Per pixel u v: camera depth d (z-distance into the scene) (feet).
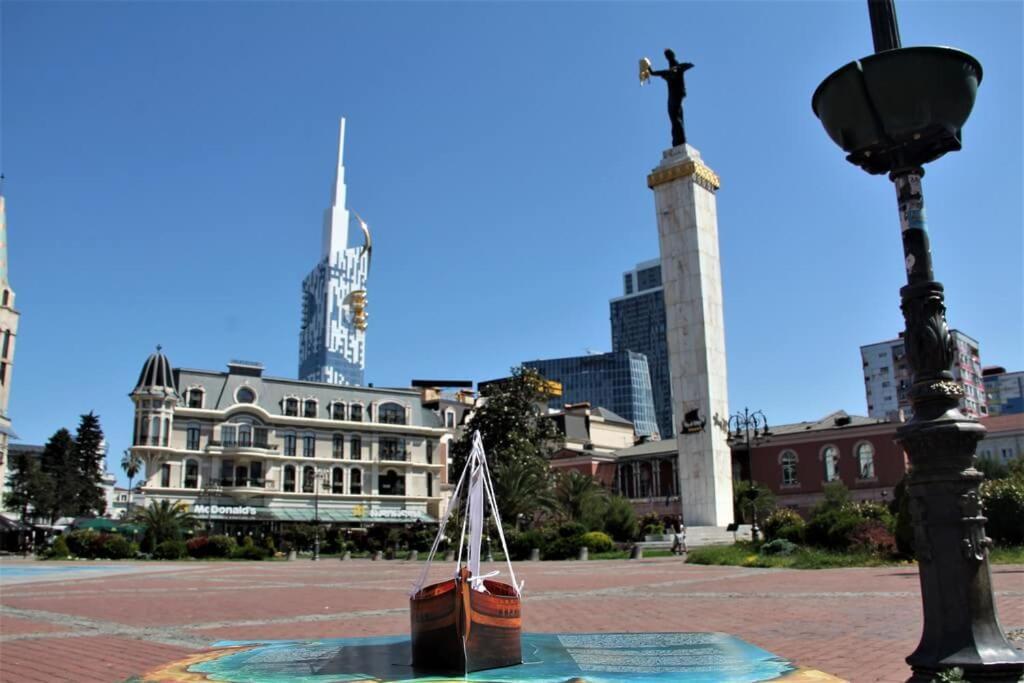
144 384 252.42
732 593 61.62
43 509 331.57
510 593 29.30
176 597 70.74
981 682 16.90
